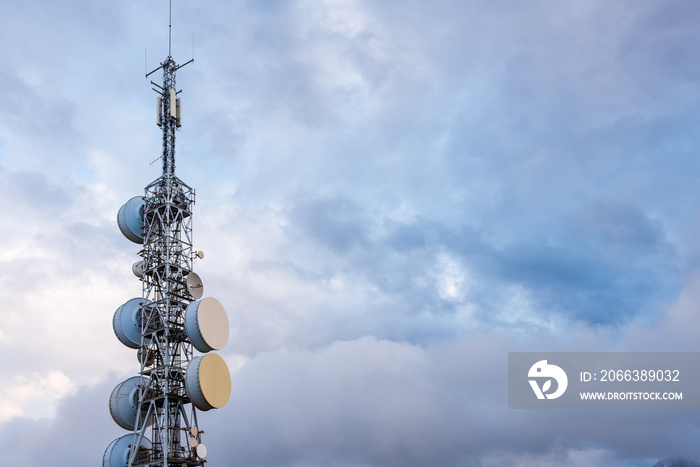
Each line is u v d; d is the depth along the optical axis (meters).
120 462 76.62
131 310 83.00
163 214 86.62
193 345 76.81
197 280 83.94
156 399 77.31
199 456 75.06
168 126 91.75
